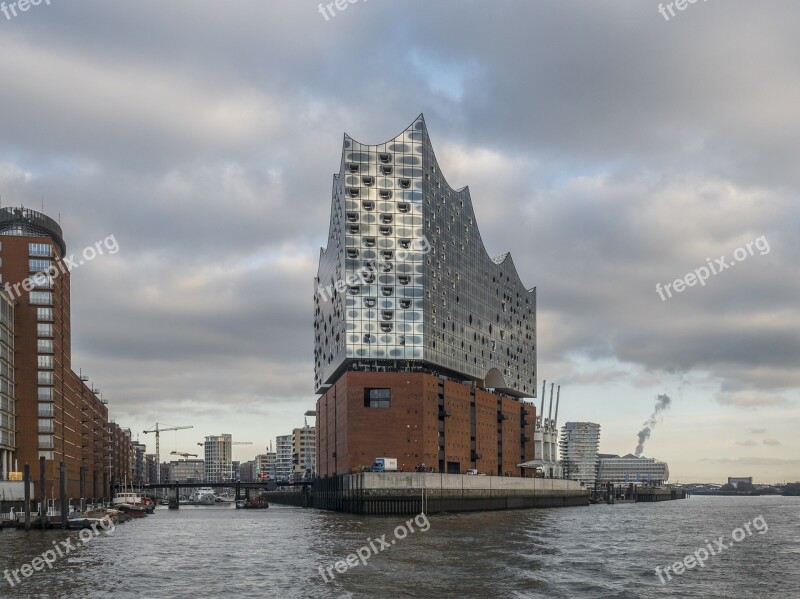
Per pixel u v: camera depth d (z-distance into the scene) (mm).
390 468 178375
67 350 193375
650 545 104250
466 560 83250
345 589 66188
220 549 98000
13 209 190000
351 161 193500
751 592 66938
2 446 155375
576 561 84250
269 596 63375
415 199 194875
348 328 189250
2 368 157375
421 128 198000
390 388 183500
